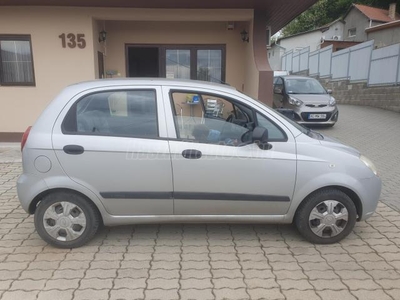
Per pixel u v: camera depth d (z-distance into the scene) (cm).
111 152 336
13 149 768
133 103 348
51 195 344
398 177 625
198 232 396
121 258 338
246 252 353
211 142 348
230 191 348
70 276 307
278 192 352
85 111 346
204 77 916
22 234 387
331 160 353
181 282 300
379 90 1513
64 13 766
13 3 741
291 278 308
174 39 891
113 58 891
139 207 349
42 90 797
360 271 321
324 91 1159
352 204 360
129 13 775
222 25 889
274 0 723
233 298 280
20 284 294
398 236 391
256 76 777
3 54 789
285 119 362
